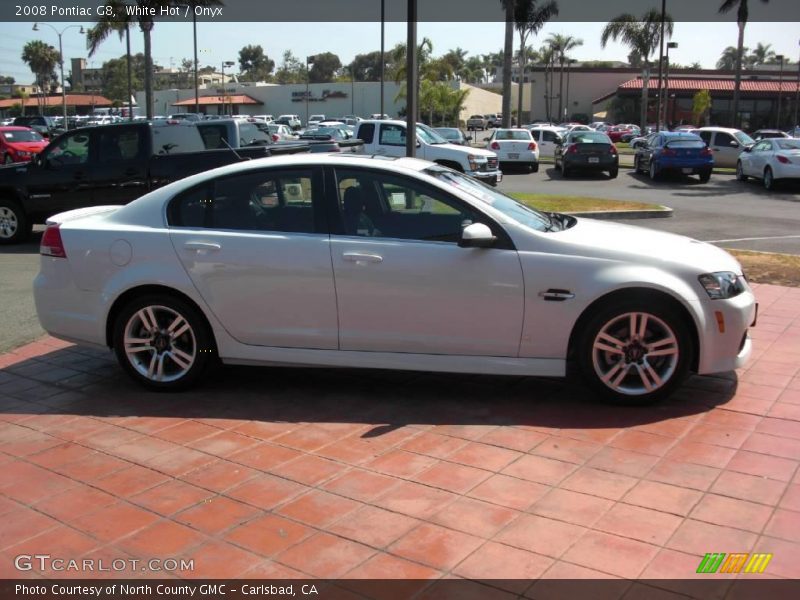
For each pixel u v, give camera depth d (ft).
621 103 240.94
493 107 308.40
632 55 230.07
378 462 14.10
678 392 17.40
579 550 11.09
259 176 17.48
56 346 21.99
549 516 12.05
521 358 16.48
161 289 17.53
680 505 12.34
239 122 42.57
